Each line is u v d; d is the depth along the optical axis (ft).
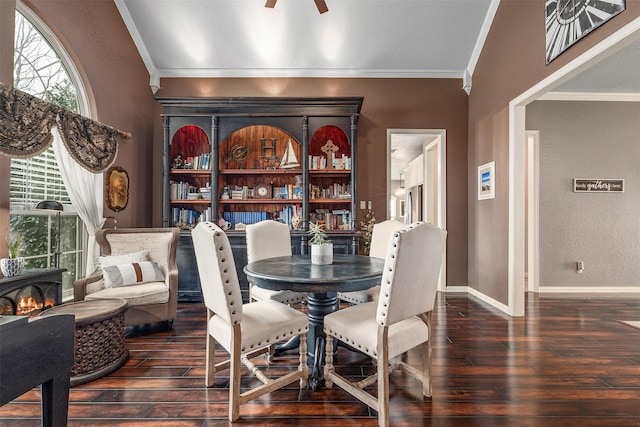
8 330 2.99
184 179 14.17
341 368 7.06
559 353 7.78
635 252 14.42
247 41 13.00
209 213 13.21
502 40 11.34
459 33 12.78
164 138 12.79
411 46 13.25
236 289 5.23
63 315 3.62
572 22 7.76
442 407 5.64
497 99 11.73
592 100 14.40
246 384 6.40
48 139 7.88
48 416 3.51
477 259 13.32
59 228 8.79
